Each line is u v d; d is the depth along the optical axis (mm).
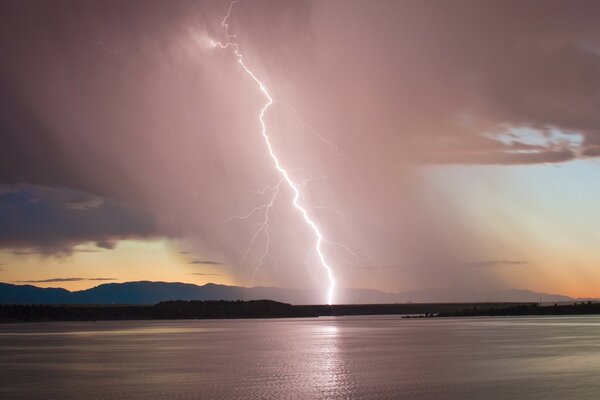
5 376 40062
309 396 31250
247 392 32625
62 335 86375
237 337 78938
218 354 53781
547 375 37094
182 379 37781
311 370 41562
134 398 31250
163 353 55125
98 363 47062
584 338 67938
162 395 31984
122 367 44344
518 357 47531
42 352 56844
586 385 33156
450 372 39312
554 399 29078
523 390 31734
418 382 35281
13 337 81438
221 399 30625
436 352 53062
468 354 50594
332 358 49281
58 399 31312
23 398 31781
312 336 80062
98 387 35031
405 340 69125
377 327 107000
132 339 75938
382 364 44469
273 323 139250
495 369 40375
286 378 37750
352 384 34938
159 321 167875
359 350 56500
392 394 31406
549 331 83375
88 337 80750
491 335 75750
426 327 103688
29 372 42031
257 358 50000
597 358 46344
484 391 31641
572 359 45688
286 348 59844
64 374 40844
